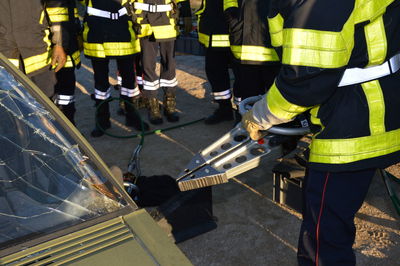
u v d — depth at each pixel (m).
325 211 1.81
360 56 1.61
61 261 1.28
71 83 4.09
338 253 1.85
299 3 1.51
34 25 3.55
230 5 3.78
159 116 4.73
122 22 4.16
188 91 5.83
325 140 1.72
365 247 2.61
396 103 1.69
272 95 1.71
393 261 2.48
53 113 1.63
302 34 1.50
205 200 2.75
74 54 4.04
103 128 4.59
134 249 1.32
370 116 1.66
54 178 1.60
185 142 4.27
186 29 4.83
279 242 2.71
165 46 4.55
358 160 1.69
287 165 2.95
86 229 1.42
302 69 1.52
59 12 3.64
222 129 4.56
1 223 1.47
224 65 4.48
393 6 1.57
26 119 1.66
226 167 2.30
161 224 2.64
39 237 1.39
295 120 2.21
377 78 1.66
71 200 1.55
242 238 2.76
